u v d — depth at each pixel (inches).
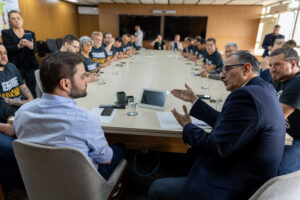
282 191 25.7
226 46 119.2
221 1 275.6
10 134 50.1
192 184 36.7
